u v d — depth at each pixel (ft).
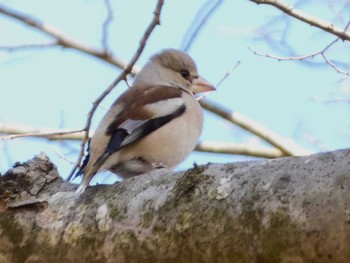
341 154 17.19
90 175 29.32
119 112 32.01
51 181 22.43
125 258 19.45
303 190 16.94
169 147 32.12
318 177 16.93
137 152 31.35
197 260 18.24
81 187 21.77
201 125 34.32
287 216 16.90
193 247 18.28
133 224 19.53
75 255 20.35
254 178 18.11
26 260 21.06
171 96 33.37
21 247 21.16
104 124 31.42
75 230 20.49
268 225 17.15
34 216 21.42
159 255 18.85
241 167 18.84
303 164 17.54
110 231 19.88
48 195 21.95
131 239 19.40
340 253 16.14
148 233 19.11
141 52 30.14
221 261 17.84
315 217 16.48
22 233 21.22
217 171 19.11
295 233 16.69
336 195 16.40
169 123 32.17
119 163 31.32
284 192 17.22
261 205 17.42
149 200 19.70
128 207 19.98
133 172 31.71
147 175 20.84
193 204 18.70
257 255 17.22
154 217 19.21
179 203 18.98
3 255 21.33
